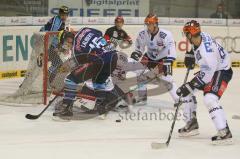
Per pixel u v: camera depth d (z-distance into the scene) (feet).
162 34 47.57
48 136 37.78
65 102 42.78
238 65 83.46
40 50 49.60
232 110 49.16
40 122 42.45
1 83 62.49
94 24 75.36
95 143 36.01
